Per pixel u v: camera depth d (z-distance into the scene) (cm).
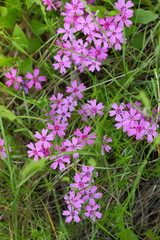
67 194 51
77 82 55
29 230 53
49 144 49
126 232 50
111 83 53
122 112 49
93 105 51
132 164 51
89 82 55
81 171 52
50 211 54
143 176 53
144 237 53
